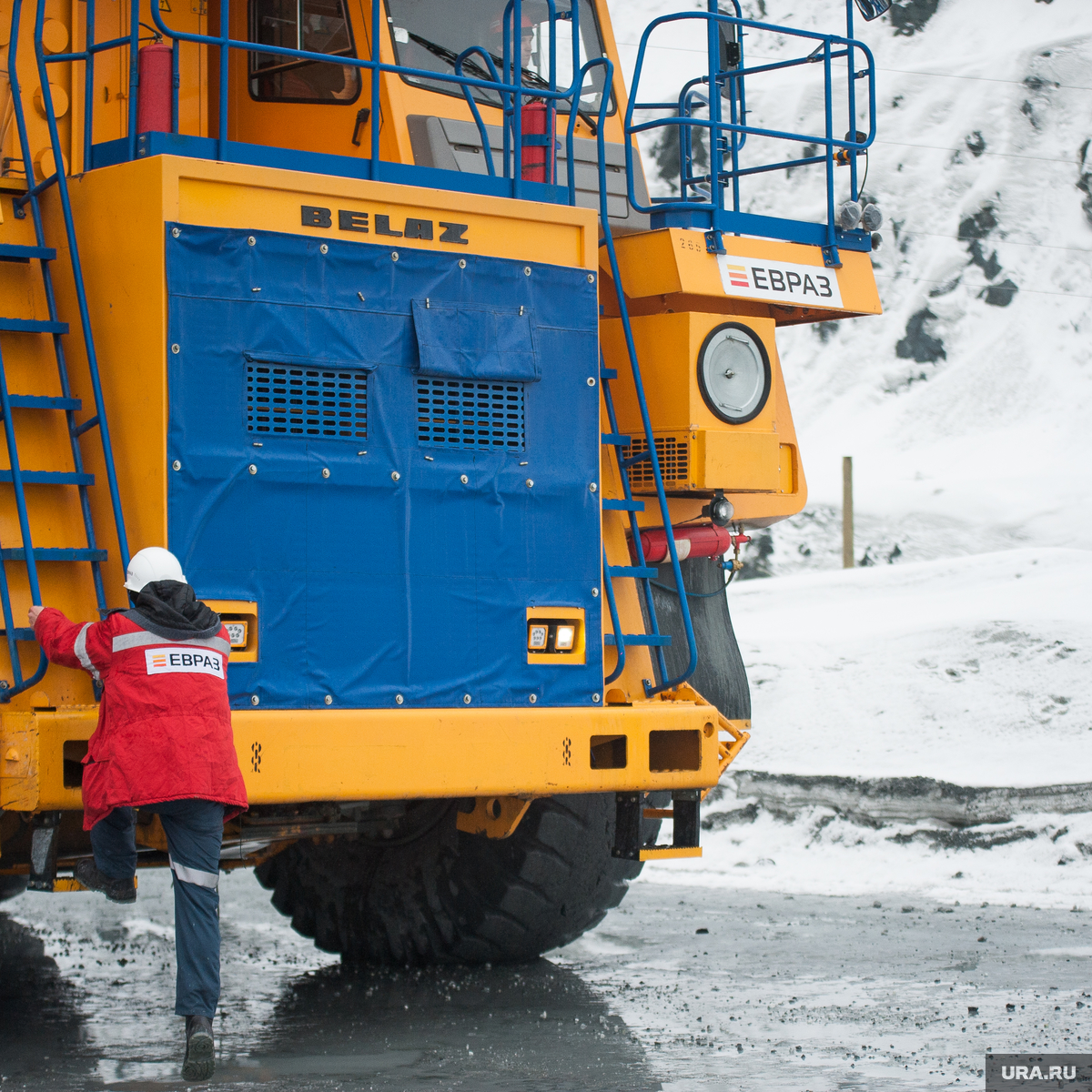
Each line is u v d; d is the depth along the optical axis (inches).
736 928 321.1
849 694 541.0
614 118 291.9
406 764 209.6
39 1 219.6
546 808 252.8
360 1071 200.7
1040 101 2947.8
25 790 193.6
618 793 237.5
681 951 293.3
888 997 247.6
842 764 479.8
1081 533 2065.7
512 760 217.0
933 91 2984.7
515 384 233.1
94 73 243.3
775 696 551.8
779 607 884.6
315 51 261.6
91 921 350.3
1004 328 2664.9
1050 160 2869.1
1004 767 443.2
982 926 321.7
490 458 229.9
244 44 217.0
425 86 259.3
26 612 202.1
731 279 263.0
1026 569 842.8
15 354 209.9
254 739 201.2
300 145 263.1
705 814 456.1
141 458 206.8
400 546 221.0
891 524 2139.5
